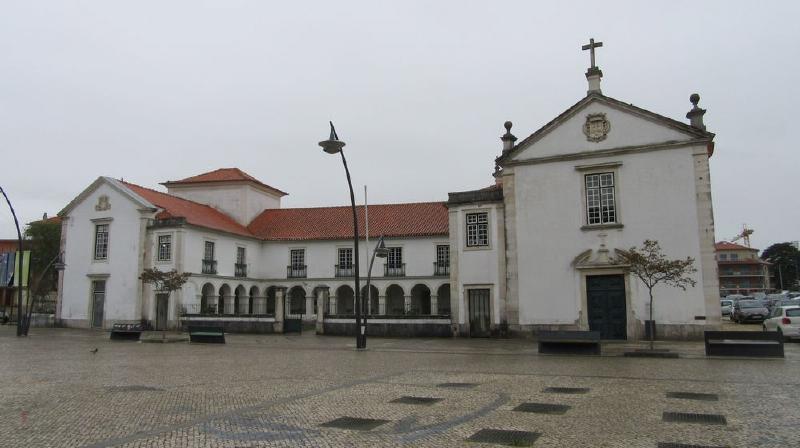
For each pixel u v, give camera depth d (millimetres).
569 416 7855
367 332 27891
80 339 25672
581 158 24656
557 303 24312
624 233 23547
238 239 40375
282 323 30781
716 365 14352
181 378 12062
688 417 7742
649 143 23547
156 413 8141
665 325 22438
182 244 34656
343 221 43375
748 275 95625
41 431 7047
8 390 10375
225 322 32188
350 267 41219
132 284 35344
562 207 24750
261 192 47031
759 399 9156
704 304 22000
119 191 36688
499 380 11578
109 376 12445
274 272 42594
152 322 34531
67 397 9570
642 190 23484
